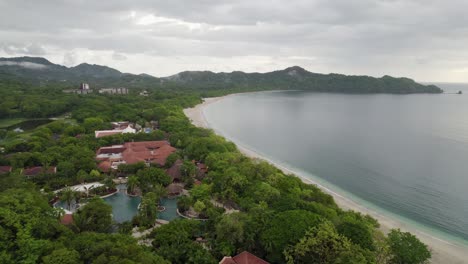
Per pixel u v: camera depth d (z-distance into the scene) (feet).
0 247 161.89
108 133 508.94
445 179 417.69
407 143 613.52
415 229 288.10
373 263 172.96
